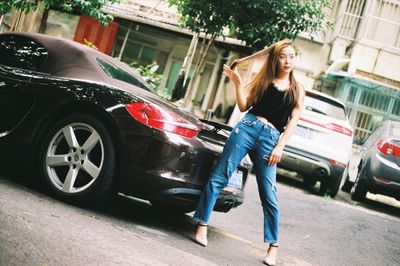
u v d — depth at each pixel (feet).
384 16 44.80
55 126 10.96
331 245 14.79
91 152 10.96
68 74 11.49
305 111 25.94
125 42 47.42
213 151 10.89
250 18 31.37
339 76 44.57
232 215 16.19
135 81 13.03
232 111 46.44
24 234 7.38
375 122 43.29
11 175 12.39
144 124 10.21
